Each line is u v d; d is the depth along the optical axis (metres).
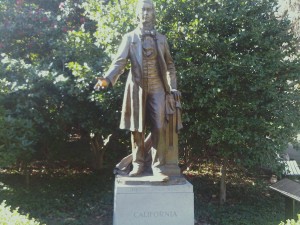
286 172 7.93
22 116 7.68
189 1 6.92
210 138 7.07
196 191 8.94
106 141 9.72
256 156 7.35
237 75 6.86
